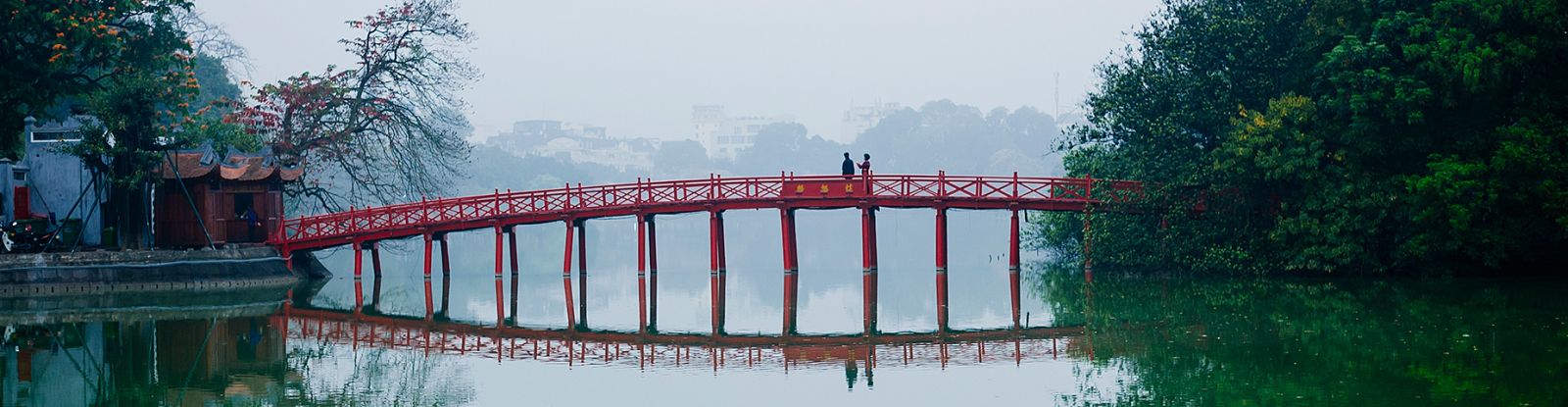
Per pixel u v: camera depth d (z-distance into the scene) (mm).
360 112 85125
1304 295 56906
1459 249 62188
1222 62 67812
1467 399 32531
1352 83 60625
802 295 65750
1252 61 66438
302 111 84125
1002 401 34812
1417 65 59438
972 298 62281
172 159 71688
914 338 47750
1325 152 63438
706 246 133250
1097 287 65062
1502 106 61625
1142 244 70875
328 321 54219
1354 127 61062
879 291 66875
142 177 65750
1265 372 37469
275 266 72188
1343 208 61938
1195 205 66625
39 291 62625
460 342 47531
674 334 49938
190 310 57469
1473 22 59281
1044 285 67875
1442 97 59531
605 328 52281
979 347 44875
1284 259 64812
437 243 136000
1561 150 59688
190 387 37875
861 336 48656
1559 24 57781
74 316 54562
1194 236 67188
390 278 81938
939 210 71438
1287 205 64438
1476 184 58375
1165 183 66375
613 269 90500
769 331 50875
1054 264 87000
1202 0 70625
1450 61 57875
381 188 96688
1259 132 62625
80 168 70438
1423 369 36906
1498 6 58031
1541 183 58062
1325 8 63750
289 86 84125
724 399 35719
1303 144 62500
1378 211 61688
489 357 43844
